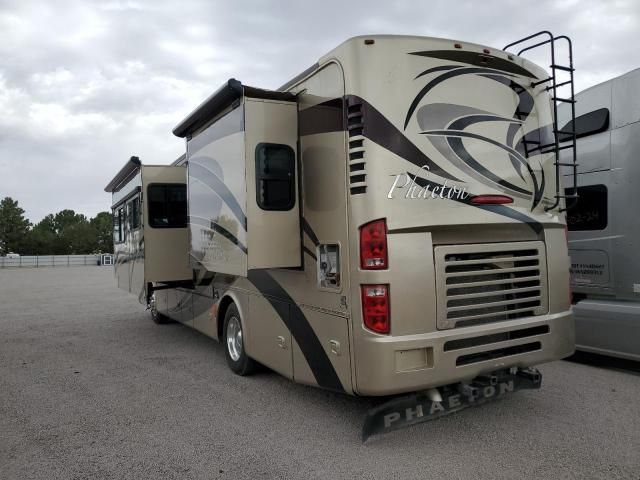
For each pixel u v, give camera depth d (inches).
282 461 131.7
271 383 200.2
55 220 3767.2
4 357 257.9
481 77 148.0
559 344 155.9
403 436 145.1
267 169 159.0
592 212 224.5
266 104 160.1
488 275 144.2
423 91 138.3
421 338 130.3
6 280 834.2
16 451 141.3
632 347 199.6
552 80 155.1
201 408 173.5
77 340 301.6
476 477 120.9
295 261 159.9
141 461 133.7
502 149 148.9
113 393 193.0
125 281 332.8
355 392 134.6
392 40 136.7
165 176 272.8
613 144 215.6
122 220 346.0
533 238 154.1
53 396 190.5
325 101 146.5
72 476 126.0
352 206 134.1
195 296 263.3
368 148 131.6
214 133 188.1
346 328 137.4
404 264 129.9
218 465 130.4
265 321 182.4
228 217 172.9
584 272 228.4
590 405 167.6
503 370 151.4
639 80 206.4
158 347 277.3
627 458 129.1
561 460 128.6
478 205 141.3
